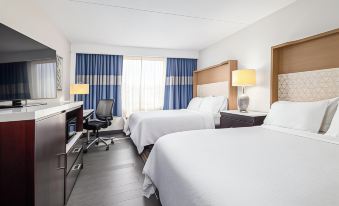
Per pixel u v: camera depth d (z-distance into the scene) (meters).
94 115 4.68
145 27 3.56
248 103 3.29
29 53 1.68
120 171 2.58
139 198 1.92
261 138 1.72
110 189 2.10
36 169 1.08
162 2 2.61
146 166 1.85
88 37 4.14
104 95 4.80
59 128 1.53
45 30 2.91
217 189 0.82
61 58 3.76
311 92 2.34
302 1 2.51
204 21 3.29
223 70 4.15
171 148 1.47
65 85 4.11
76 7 2.72
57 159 1.48
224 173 0.96
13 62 1.47
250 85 3.25
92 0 2.54
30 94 1.69
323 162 1.12
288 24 2.71
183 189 1.01
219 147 1.42
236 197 0.75
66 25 3.42
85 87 4.14
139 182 2.27
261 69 3.21
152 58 5.16
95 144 3.87
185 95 5.43
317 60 2.27
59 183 1.55
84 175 2.45
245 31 3.57
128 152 3.40
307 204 0.69
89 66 4.70
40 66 1.85
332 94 2.12
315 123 1.95
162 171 1.47
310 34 2.41
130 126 4.07
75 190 2.07
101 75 4.77
